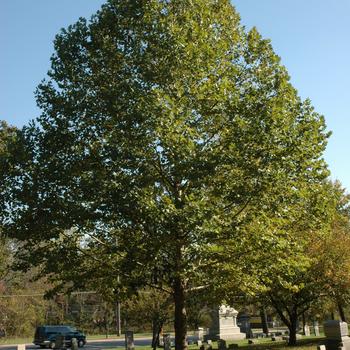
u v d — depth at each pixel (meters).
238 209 14.11
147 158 13.83
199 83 14.74
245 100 13.83
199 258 13.70
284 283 15.55
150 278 14.38
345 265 23.88
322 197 14.70
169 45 14.48
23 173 14.30
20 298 59.06
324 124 14.52
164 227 12.39
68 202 13.55
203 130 14.58
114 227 14.33
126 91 14.59
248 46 15.73
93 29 16.16
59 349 37.09
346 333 18.98
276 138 13.35
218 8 16.66
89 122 14.98
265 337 38.94
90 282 15.41
